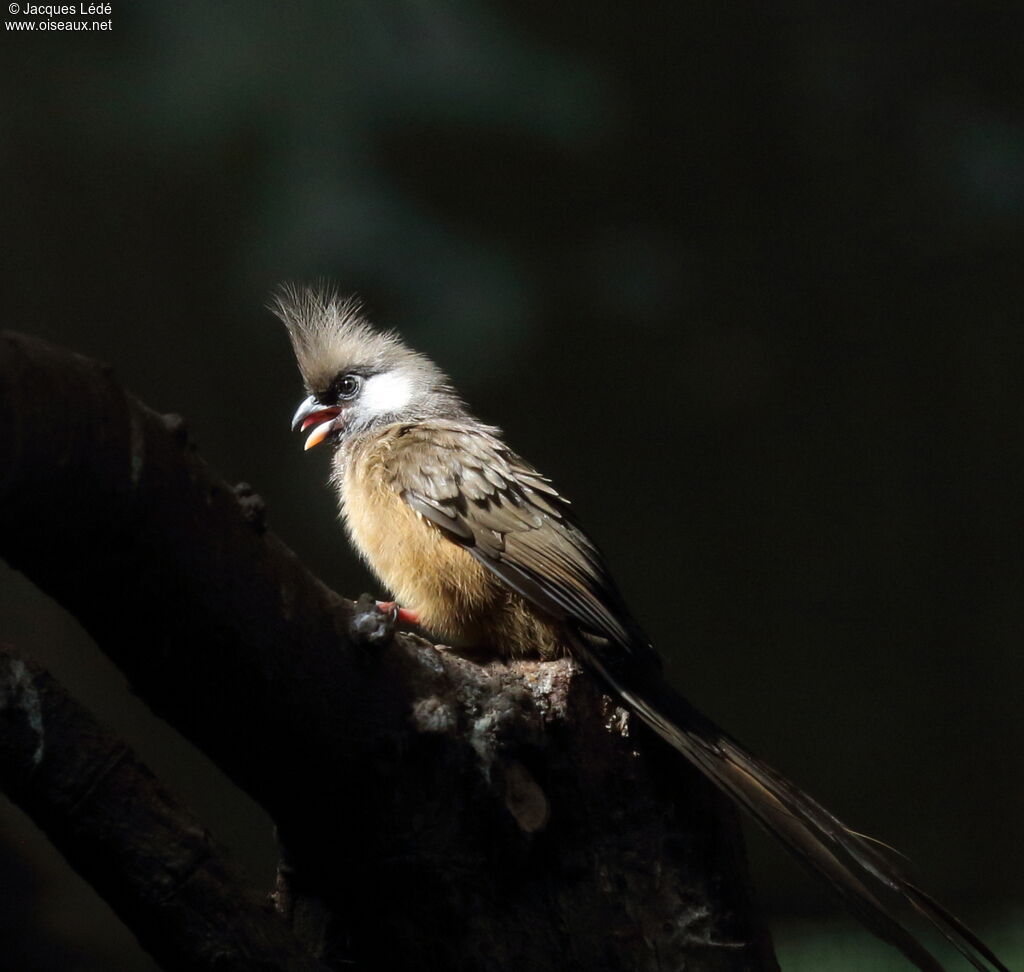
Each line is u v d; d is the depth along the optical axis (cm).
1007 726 1631
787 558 1688
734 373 1656
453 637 571
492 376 1556
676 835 470
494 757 418
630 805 466
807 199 1620
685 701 489
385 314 1492
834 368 1669
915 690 1658
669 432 1669
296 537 1602
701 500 1684
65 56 1452
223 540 352
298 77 1462
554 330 1593
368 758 402
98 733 368
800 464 1691
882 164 1605
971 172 1579
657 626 1672
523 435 1623
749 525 1686
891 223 1619
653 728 464
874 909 434
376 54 1473
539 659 544
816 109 1598
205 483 350
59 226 1519
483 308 1513
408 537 570
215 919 372
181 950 371
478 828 421
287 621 371
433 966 425
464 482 566
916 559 1681
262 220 1492
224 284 1537
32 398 303
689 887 464
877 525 1686
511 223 1559
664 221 1611
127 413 328
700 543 1686
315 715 386
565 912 436
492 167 1535
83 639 1498
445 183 1528
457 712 419
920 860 1547
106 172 1510
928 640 1669
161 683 370
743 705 1656
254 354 1590
